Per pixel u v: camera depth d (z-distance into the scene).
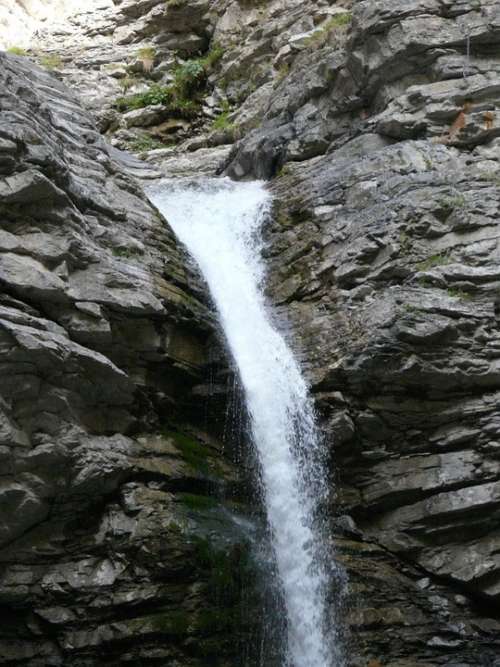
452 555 9.76
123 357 9.28
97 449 8.52
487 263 10.40
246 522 9.30
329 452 10.20
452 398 10.08
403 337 9.88
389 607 9.59
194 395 9.97
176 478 9.01
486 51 12.48
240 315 11.14
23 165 8.80
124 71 19.27
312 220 11.89
